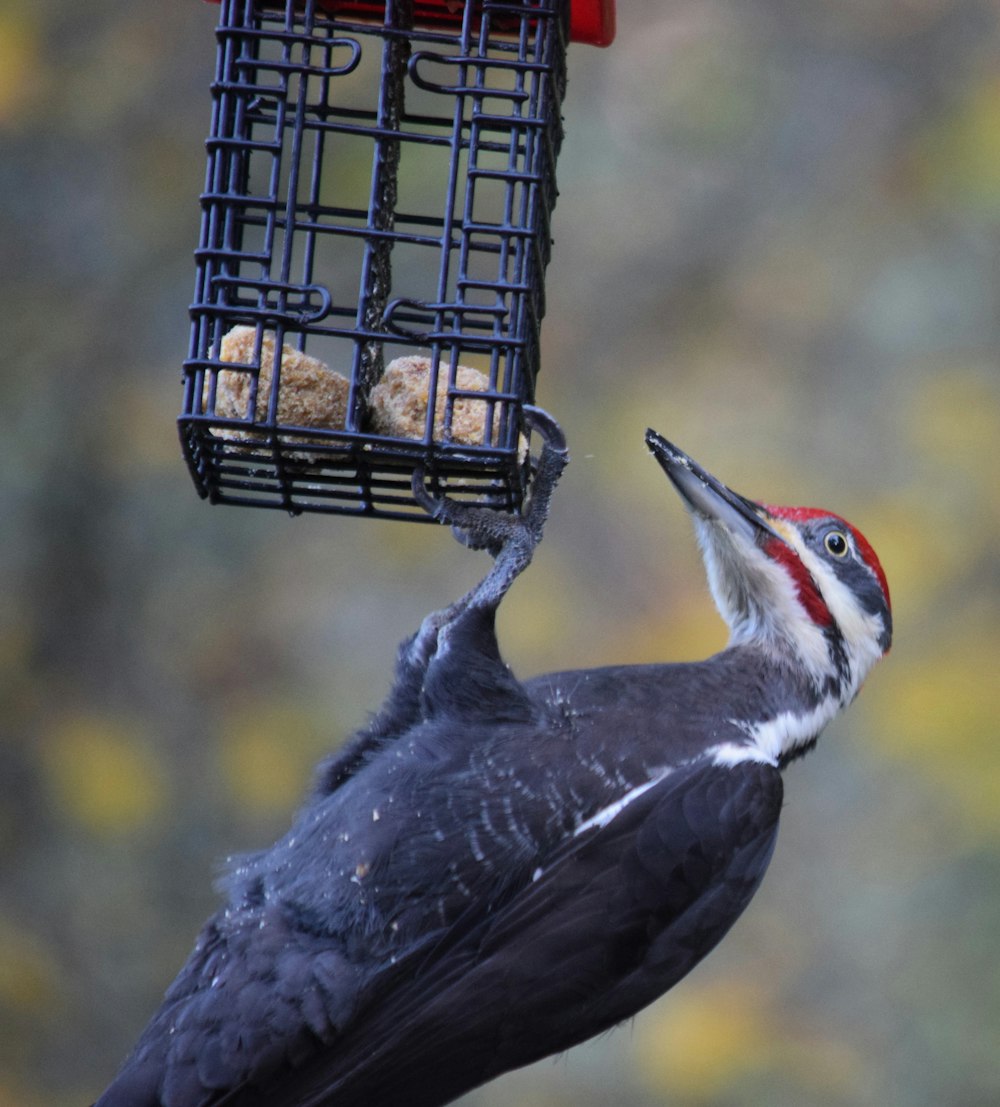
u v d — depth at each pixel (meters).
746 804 7.89
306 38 7.82
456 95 7.85
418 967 7.50
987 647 14.75
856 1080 14.00
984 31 17.28
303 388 7.57
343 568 15.91
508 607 15.81
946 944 14.23
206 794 15.22
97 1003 14.56
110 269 15.73
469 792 7.57
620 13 17.09
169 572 15.57
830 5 17.20
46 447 15.37
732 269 16.92
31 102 15.37
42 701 15.12
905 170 16.95
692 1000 14.45
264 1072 7.40
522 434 7.93
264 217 8.50
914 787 14.70
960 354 16.38
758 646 8.58
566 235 17.05
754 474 16.03
